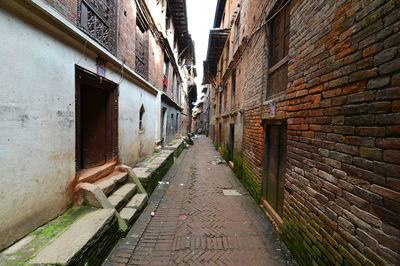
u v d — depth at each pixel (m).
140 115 6.14
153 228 3.30
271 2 3.67
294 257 2.56
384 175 1.32
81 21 2.97
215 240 2.98
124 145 4.66
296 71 2.58
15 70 1.86
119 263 2.41
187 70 21.41
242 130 6.00
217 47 11.53
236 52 6.84
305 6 2.38
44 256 1.73
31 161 2.06
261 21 4.37
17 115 1.88
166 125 10.09
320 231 2.01
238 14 7.30
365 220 1.46
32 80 2.05
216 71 15.54
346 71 1.67
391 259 1.25
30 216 2.07
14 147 1.85
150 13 6.24
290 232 2.69
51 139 2.35
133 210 3.37
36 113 2.11
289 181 2.75
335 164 1.81
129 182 4.12
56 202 2.46
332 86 1.86
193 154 11.99
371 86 1.43
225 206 4.25
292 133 2.68
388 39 1.30
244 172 5.61
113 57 3.83
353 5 1.60
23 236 1.99
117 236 2.79
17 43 1.87
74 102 2.79
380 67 1.36
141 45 6.05
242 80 6.24
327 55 1.93
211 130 22.16
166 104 9.84
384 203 1.31
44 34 2.21
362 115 1.51
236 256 2.62
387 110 1.31
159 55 8.00
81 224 2.32
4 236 1.79
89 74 3.19
